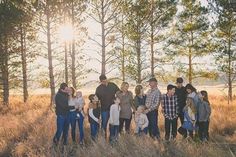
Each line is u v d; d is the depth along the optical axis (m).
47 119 18.62
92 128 14.34
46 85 33.69
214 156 9.36
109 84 14.38
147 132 13.60
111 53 31.34
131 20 31.08
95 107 14.38
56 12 29.28
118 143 10.80
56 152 11.88
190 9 32.16
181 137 12.96
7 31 30.11
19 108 28.42
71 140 14.41
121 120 14.20
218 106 27.44
